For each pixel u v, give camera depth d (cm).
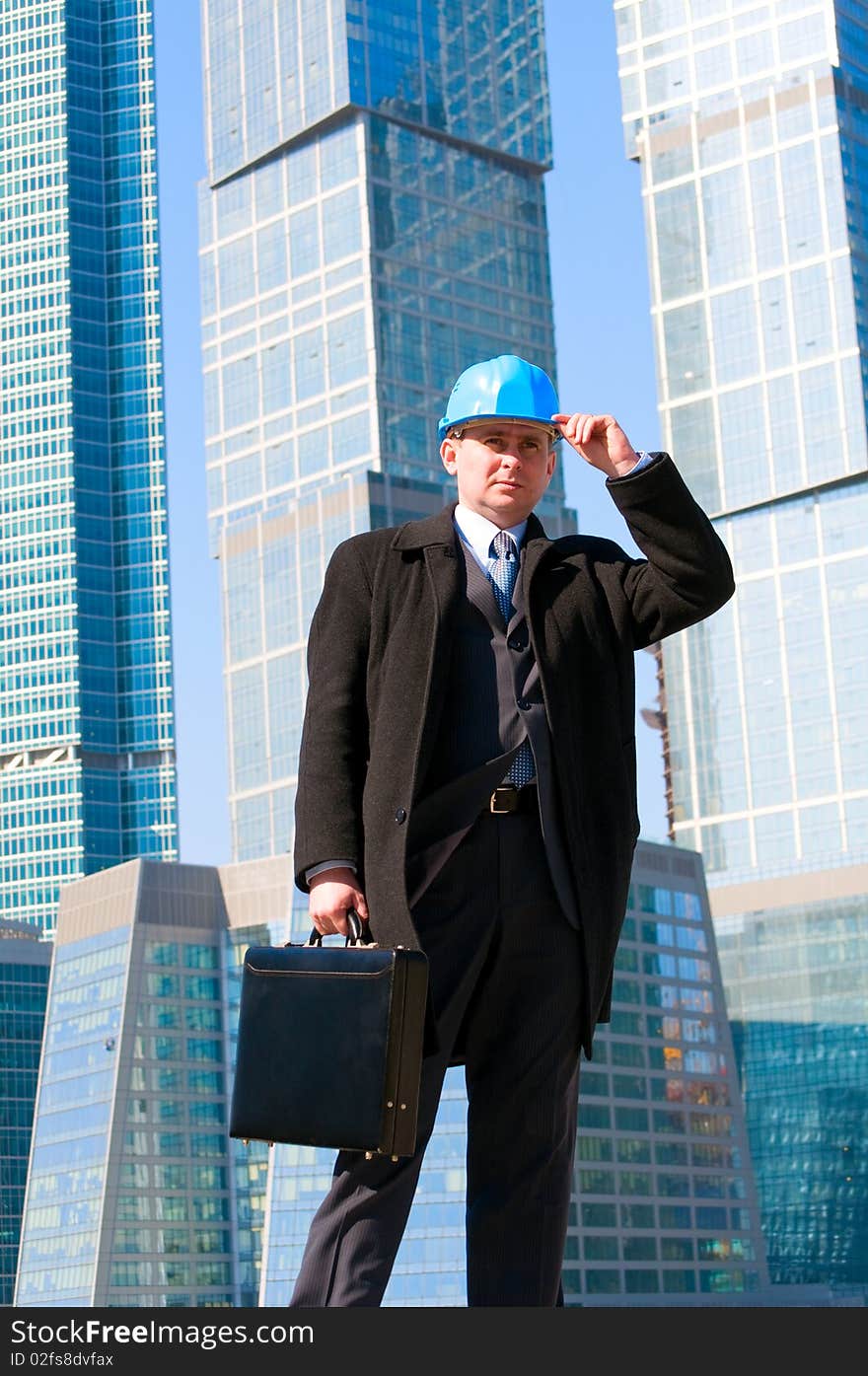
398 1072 394
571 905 439
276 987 407
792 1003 18350
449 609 450
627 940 15662
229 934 16800
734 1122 15962
